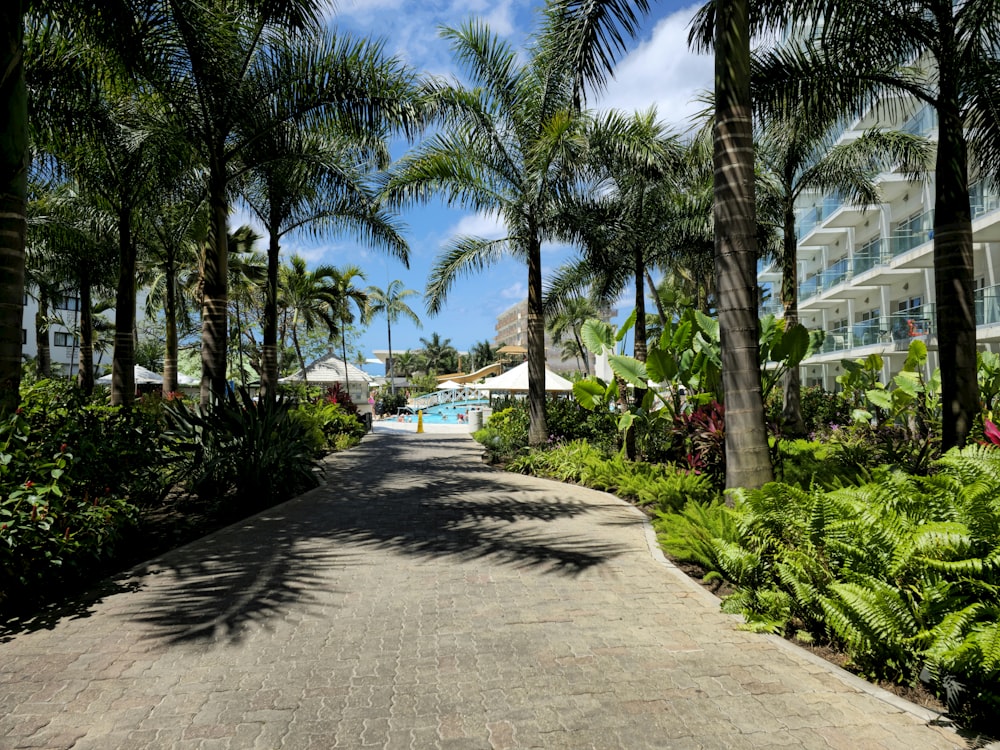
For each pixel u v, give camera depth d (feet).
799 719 9.00
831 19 24.11
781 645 11.76
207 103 31.12
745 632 12.44
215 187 32.09
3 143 17.16
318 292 83.56
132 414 21.44
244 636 12.12
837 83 26.61
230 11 29.22
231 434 26.43
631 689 9.93
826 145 57.00
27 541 13.14
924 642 9.86
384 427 108.99
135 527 19.24
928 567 10.56
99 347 124.36
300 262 81.87
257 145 35.09
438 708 9.28
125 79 27.86
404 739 8.41
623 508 26.45
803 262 134.31
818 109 27.84
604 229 43.75
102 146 34.09
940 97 23.43
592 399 40.40
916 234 77.97
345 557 18.13
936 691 9.65
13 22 17.29
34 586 13.87
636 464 33.55
